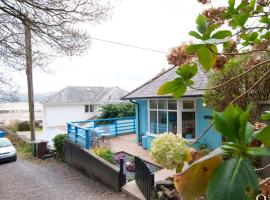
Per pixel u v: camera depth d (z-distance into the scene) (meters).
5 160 12.52
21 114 31.67
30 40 8.92
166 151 0.83
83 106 35.41
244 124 0.54
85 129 10.84
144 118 12.75
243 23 1.31
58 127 32.62
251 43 1.41
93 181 9.28
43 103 32.97
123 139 14.73
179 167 0.82
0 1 7.86
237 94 4.69
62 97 34.44
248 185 0.47
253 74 4.35
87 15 8.83
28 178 9.93
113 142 13.85
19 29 8.75
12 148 13.05
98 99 35.75
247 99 3.30
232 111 0.56
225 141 0.60
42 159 13.09
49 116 33.25
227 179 0.48
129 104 18.97
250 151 0.51
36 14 8.27
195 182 0.64
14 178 9.98
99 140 12.81
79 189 8.46
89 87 38.91
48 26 8.47
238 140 0.54
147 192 6.60
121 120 16.47
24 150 15.24
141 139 12.86
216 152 0.56
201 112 9.73
